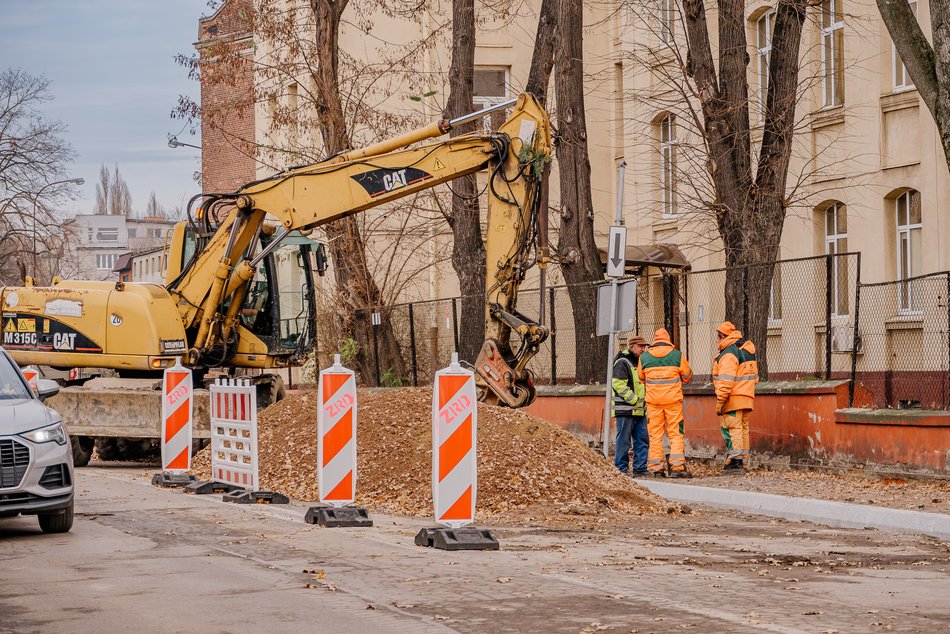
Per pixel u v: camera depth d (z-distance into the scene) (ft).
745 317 76.38
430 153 69.05
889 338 84.12
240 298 81.00
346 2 113.50
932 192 93.81
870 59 99.81
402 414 61.05
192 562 37.55
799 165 107.55
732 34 84.28
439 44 132.46
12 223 223.10
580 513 51.70
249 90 124.47
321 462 48.26
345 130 113.50
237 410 57.72
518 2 133.39
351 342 115.55
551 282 127.54
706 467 74.33
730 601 31.32
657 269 120.78
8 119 219.82
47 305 81.35
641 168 128.88
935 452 60.23
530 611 29.76
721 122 83.97
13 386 47.16
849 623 28.50
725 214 83.97
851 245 102.17
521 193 65.92
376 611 29.76
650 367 68.59
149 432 76.69
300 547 40.81
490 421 57.16
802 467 68.59
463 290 105.29
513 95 134.41
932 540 44.78
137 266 284.82
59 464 43.57
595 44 136.05
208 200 79.10
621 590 32.81
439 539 40.78
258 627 27.99
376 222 128.36
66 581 34.32
